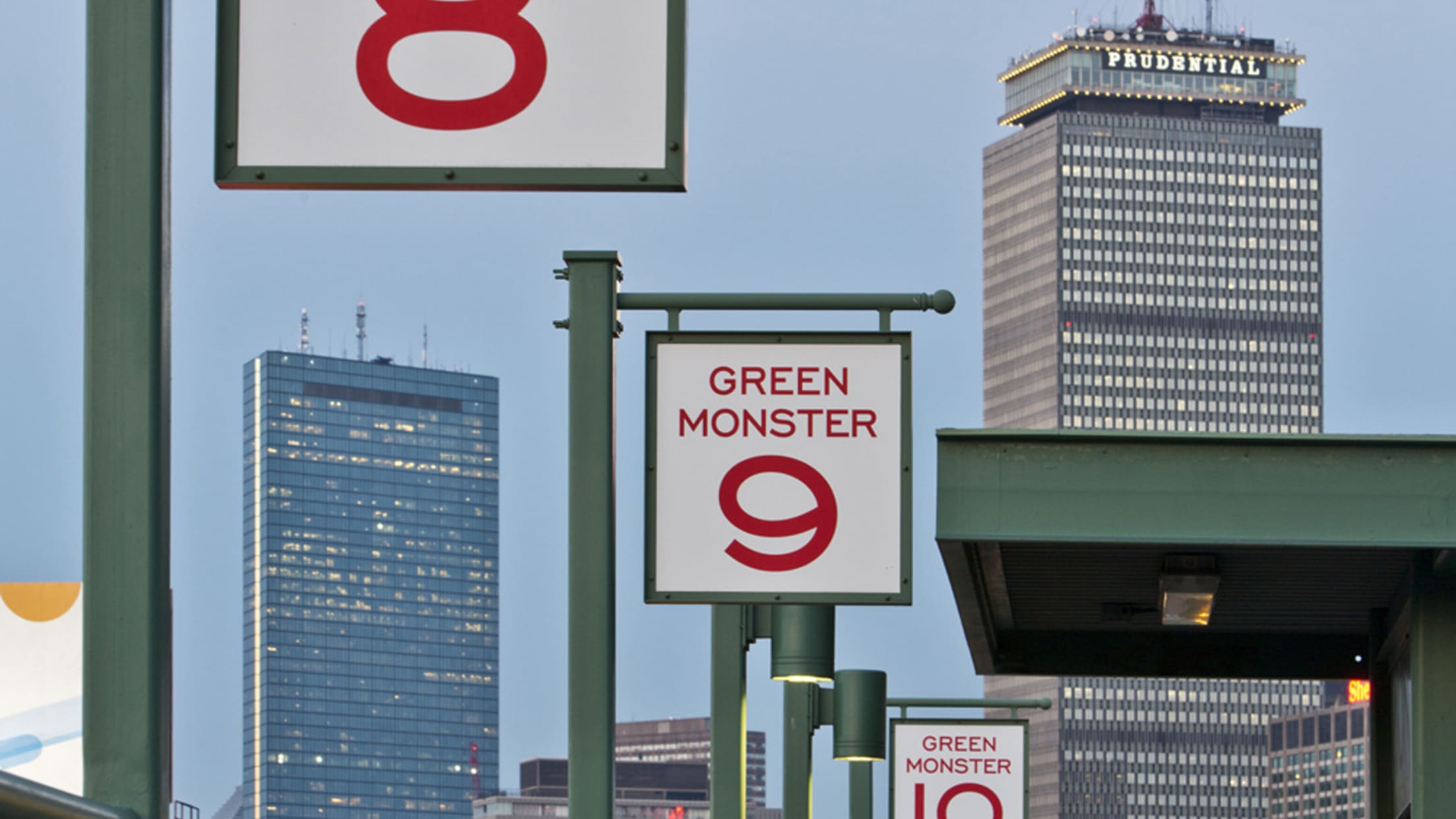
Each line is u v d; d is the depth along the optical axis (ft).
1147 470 77.00
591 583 63.41
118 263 38.06
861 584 61.72
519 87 42.75
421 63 42.83
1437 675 86.02
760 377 62.75
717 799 100.58
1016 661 110.73
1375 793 103.65
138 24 38.55
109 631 37.24
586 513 63.93
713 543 62.13
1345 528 76.28
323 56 42.93
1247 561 91.56
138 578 37.42
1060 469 76.84
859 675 119.34
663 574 62.08
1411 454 76.43
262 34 42.93
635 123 42.70
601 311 64.95
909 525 61.98
